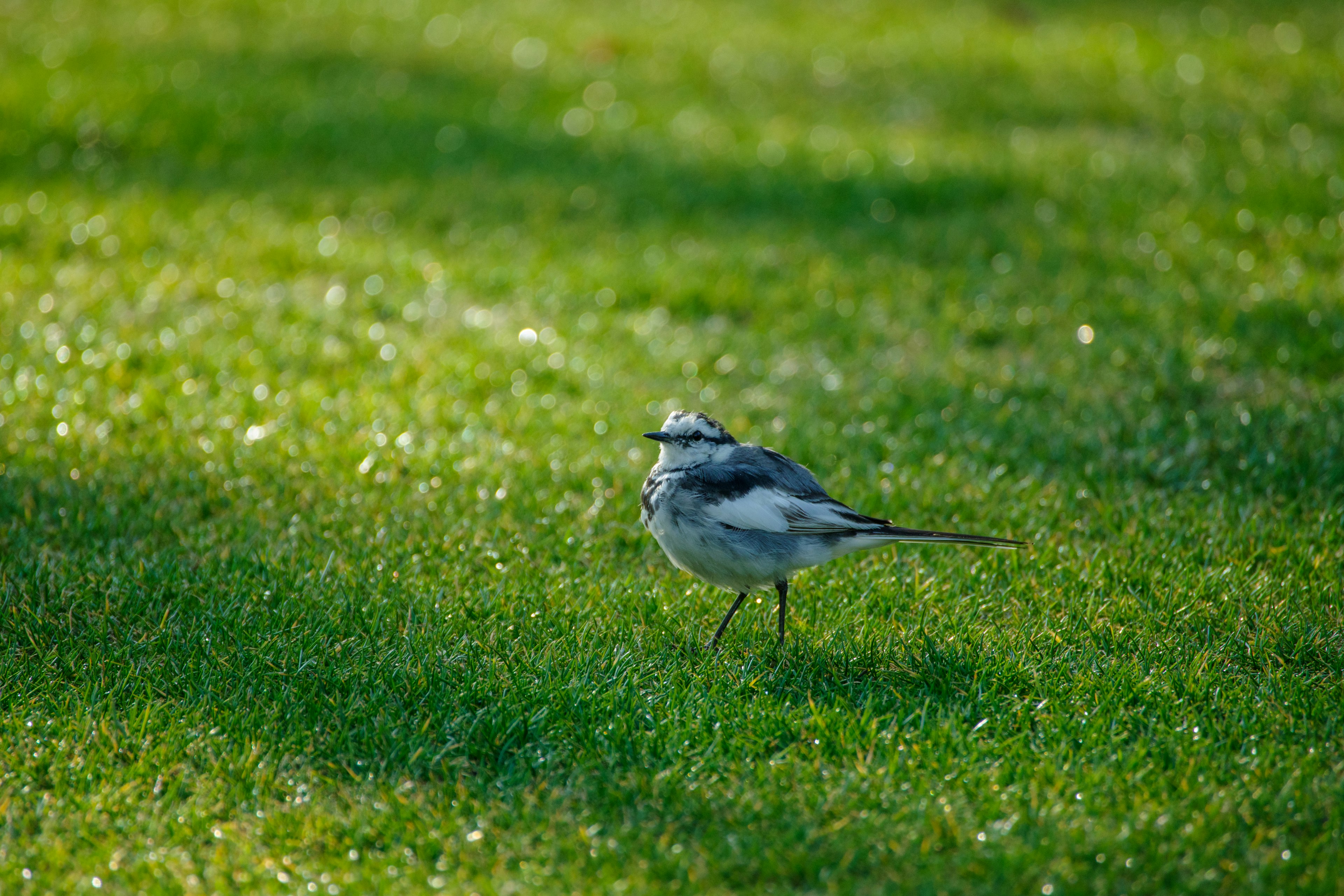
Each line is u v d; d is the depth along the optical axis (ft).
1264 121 76.18
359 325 50.49
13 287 52.24
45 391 42.78
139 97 76.33
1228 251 56.90
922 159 70.03
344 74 84.28
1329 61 88.53
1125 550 34.09
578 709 26.48
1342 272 54.13
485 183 67.67
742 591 30.35
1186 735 25.34
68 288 52.70
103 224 59.47
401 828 22.95
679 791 23.93
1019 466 39.32
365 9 100.01
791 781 24.23
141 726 25.76
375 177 68.03
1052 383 45.14
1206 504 36.47
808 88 84.69
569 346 49.37
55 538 34.12
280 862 22.24
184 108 75.10
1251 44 93.66
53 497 35.86
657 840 22.85
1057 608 31.42
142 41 89.10
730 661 29.25
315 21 96.12
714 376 47.21
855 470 39.32
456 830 22.99
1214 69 86.74
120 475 37.50
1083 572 32.71
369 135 73.61
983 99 81.61
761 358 48.70
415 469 38.81
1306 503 36.06
